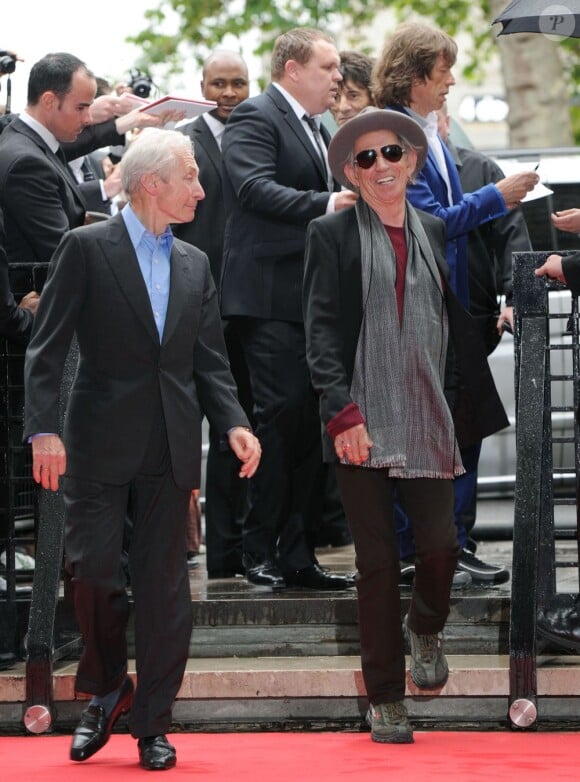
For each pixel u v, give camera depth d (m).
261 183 9.43
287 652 8.94
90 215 9.87
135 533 7.32
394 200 7.68
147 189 7.21
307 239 7.77
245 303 9.66
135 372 7.22
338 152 7.78
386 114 7.64
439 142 9.63
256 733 8.20
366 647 7.59
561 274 8.24
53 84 9.49
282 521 9.73
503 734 7.95
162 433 7.25
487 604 8.85
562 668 8.16
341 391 7.47
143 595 7.27
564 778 6.76
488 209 9.18
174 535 7.29
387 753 7.42
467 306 9.71
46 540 8.41
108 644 7.33
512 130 26.38
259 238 9.65
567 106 26.38
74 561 7.18
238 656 8.93
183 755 7.52
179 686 7.30
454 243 9.57
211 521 10.66
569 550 12.12
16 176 9.21
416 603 7.77
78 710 8.34
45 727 8.13
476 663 8.42
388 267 7.64
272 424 9.64
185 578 7.35
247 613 8.98
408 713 8.27
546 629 8.17
